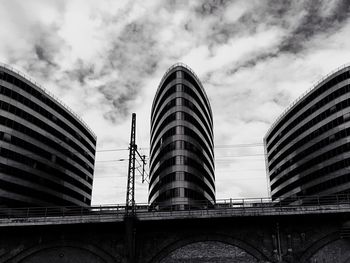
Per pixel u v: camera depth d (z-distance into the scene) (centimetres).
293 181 8250
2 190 6462
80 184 8888
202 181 7088
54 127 8062
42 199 7331
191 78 7669
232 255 3138
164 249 3225
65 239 3362
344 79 7156
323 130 7419
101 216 3272
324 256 3020
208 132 8150
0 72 6900
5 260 3356
